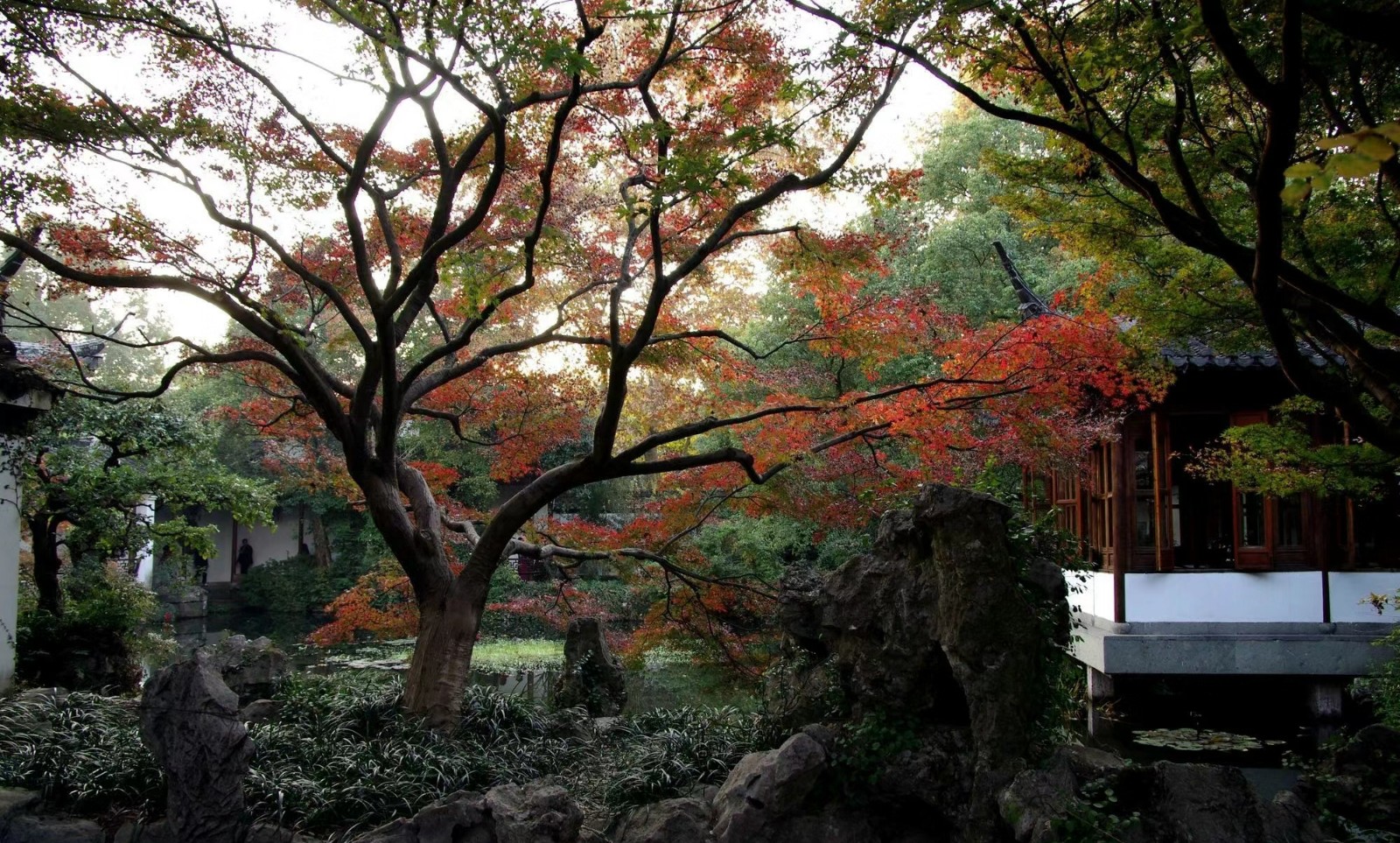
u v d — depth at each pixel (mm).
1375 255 7082
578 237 10344
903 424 9016
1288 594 12273
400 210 9766
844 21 6238
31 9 7145
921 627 6559
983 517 6273
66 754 7375
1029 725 6207
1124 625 12438
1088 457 12875
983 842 5910
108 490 12320
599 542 11406
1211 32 4188
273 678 10227
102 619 12406
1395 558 12867
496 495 24438
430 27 6805
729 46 8148
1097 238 7934
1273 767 10195
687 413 11844
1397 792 5938
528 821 6074
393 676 10852
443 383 10109
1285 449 7836
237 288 8406
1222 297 7684
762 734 7566
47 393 10836
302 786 6938
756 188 8484
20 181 7441
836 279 9352
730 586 11078
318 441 21234
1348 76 6586
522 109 9203
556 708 11375
